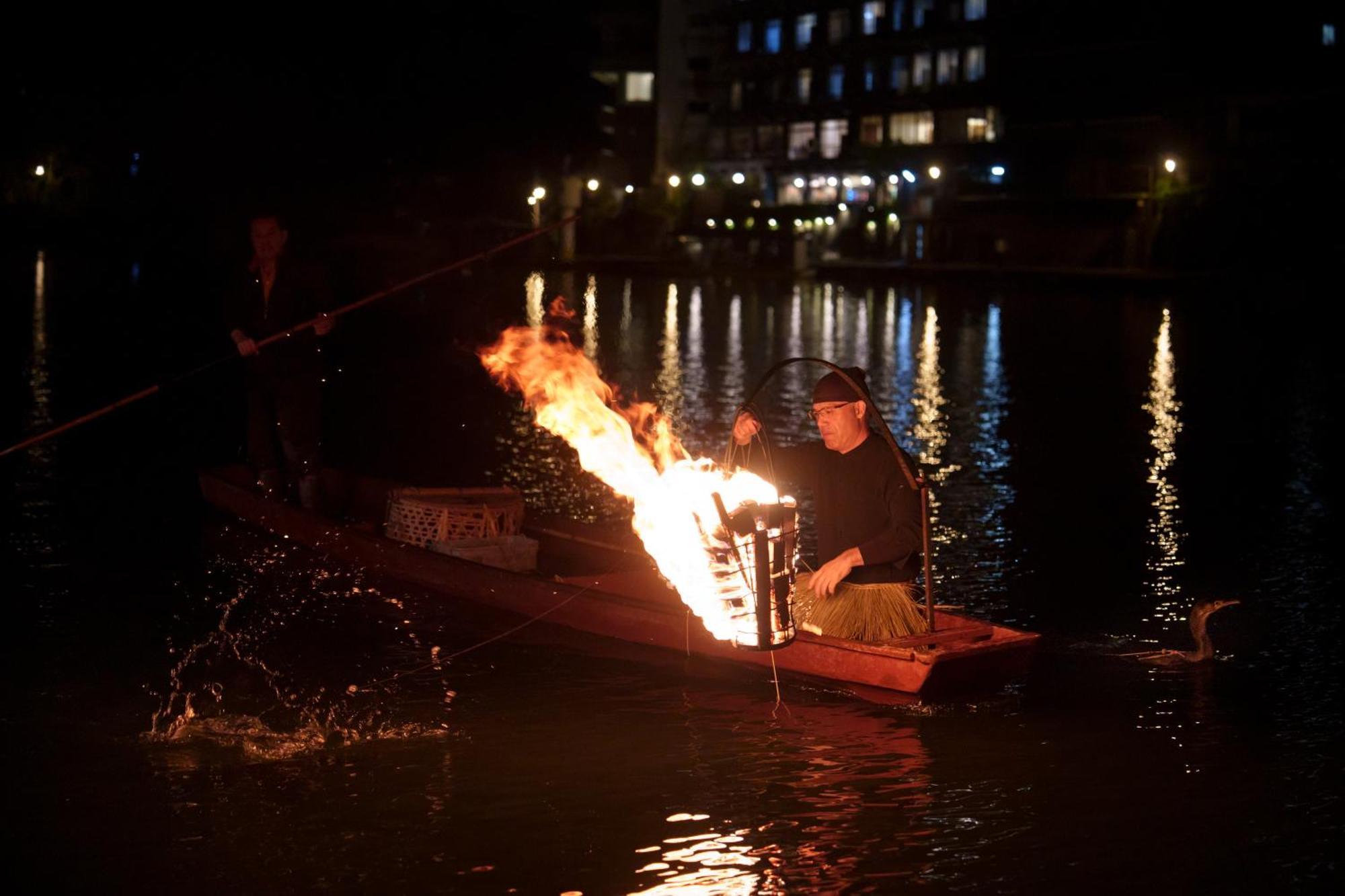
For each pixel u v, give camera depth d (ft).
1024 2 195.31
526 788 16.93
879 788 17.02
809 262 196.95
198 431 44.29
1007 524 32.37
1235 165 161.17
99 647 22.34
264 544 28.91
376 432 46.65
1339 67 155.53
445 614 24.34
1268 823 16.10
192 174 178.81
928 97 218.79
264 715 19.44
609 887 14.47
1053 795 16.87
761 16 252.01
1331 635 23.73
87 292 102.32
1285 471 40.27
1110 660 22.26
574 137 209.26
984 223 198.39
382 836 15.60
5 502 32.58
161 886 14.40
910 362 72.74
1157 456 42.63
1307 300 127.44
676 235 223.92
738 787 17.02
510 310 107.55
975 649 19.85
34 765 17.54
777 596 19.21
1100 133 182.80
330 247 171.12
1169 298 134.41
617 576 25.45
